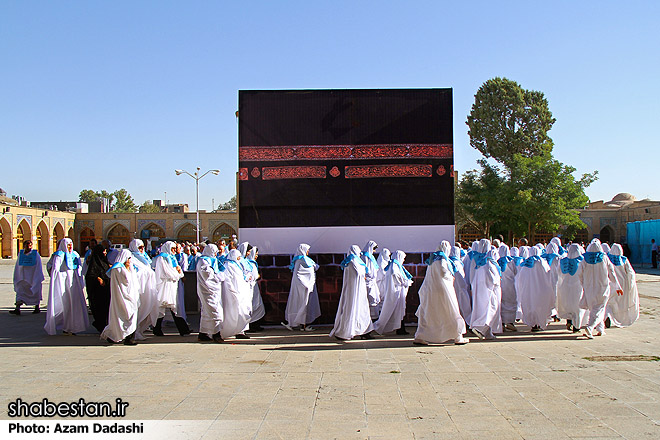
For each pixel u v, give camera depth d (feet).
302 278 33.42
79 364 24.30
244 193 35.86
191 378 21.67
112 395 19.33
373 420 16.58
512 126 124.26
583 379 21.12
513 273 33.45
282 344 29.22
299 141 36.04
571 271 31.17
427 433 15.48
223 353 26.78
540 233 129.49
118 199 318.04
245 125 36.11
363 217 35.70
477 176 106.42
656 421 16.30
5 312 44.32
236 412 17.40
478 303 30.42
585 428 15.74
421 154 35.96
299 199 35.78
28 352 27.25
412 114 36.17
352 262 30.09
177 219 165.07
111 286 29.07
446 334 28.32
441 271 28.32
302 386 20.42
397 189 35.83
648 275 83.20
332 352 26.86
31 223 147.95
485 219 100.89
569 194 98.32
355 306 29.89
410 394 19.26
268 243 35.65
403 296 31.78
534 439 14.97
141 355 26.37
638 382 20.63
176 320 32.58
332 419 16.69
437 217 35.68
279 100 36.19
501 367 23.22
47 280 75.82
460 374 22.07
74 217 167.32
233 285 30.30
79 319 33.27
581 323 30.96
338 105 36.14
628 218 140.77
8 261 125.80
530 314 32.35
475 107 129.18
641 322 36.40
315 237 35.65
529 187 98.32
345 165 35.91
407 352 26.71
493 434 15.35
